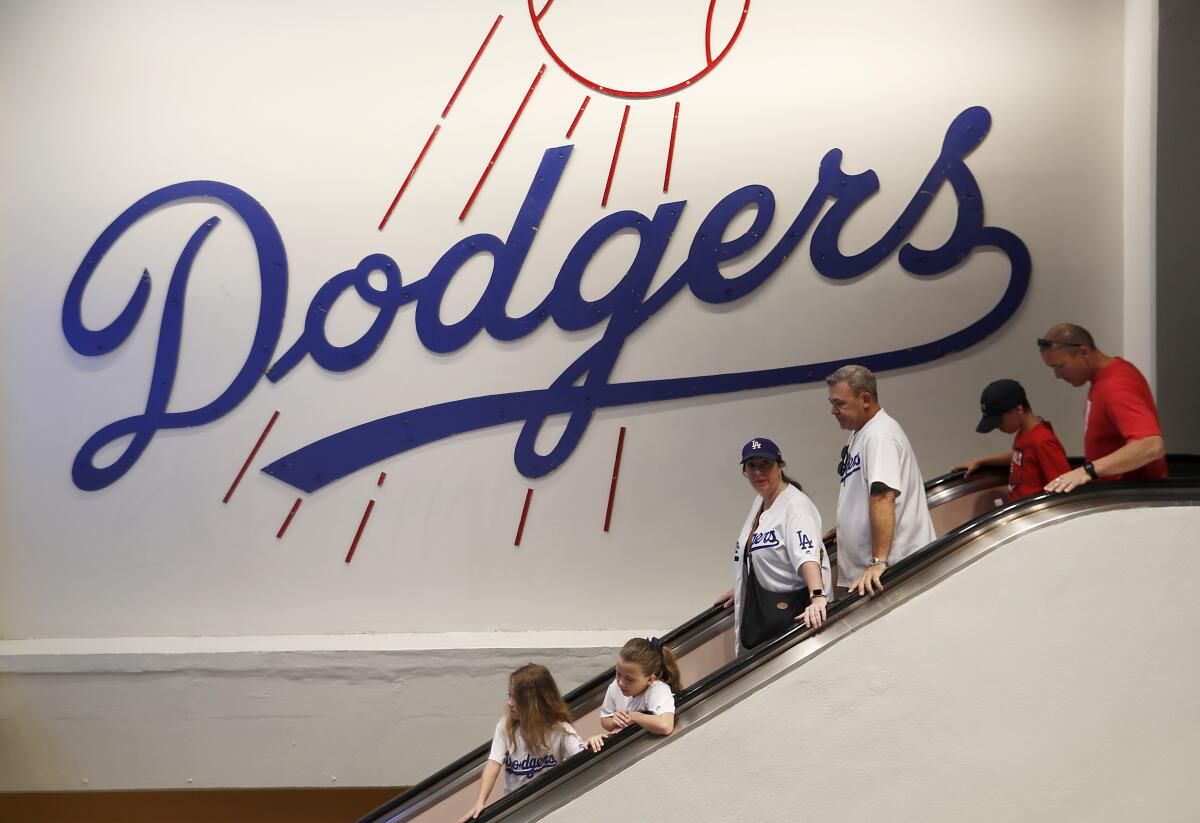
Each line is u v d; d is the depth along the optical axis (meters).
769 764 3.53
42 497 6.35
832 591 4.80
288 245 6.33
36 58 6.38
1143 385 3.91
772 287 6.20
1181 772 3.48
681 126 6.25
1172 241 5.73
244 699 5.98
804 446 6.16
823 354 6.18
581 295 6.25
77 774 6.02
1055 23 6.18
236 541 6.30
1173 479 3.64
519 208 6.29
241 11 6.37
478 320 6.27
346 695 5.96
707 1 6.26
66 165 6.37
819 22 6.23
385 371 6.30
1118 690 3.50
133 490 6.32
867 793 3.50
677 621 6.18
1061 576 3.52
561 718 4.05
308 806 6.14
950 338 6.12
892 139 6.18
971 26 6.19
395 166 6.32
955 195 6.14
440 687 5.95
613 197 6.27
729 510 6.18
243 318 6.34
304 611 6.28
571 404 6.24
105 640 6.21
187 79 6.37
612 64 6.29
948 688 3.51
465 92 6.32
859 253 6.17
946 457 6.12
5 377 6.38
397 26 6.34
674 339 6.21
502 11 6.32
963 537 3.59
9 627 6.31
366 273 6.30
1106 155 6.14
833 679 3.54
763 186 6.20
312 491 6.29
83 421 6.37
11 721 6.02
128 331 6.34
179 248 6.36
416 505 6.28
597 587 6.23
